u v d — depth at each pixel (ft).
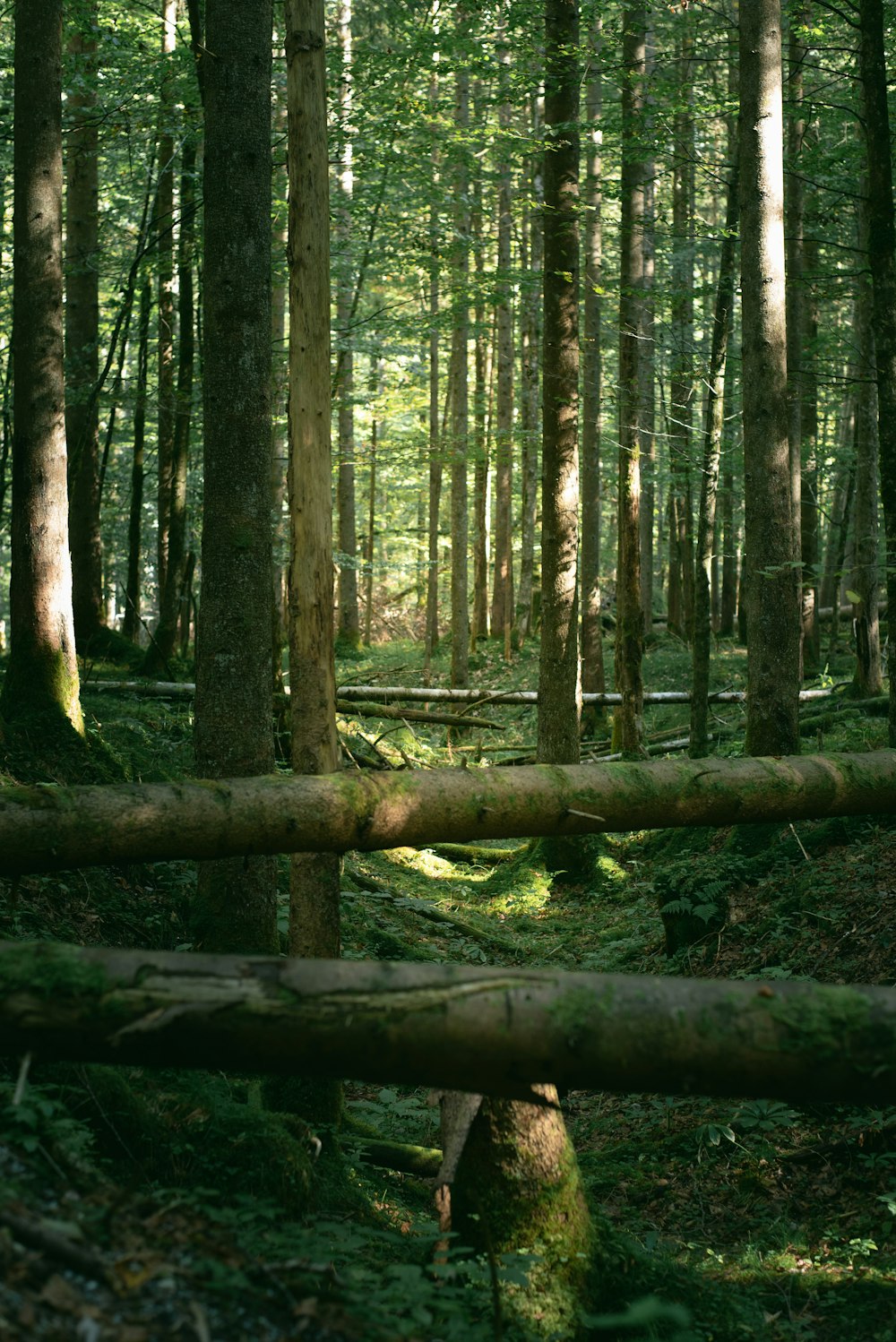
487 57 40.27
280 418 53.01
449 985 10.67
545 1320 13.74
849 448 64.90
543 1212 14.71
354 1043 10.47
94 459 55.26
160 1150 14.57
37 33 29.71
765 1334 14.64
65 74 40.01
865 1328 14.69
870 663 49.88
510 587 95.04
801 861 29.58
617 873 39.52
